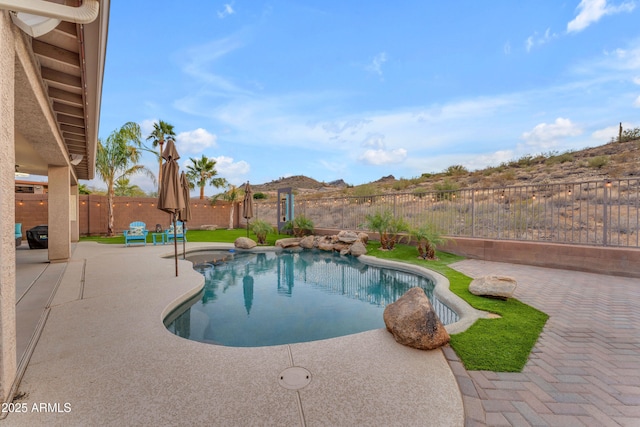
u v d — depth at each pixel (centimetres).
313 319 434
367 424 182
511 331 317
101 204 1469
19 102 320
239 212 1958
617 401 202
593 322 343
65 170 732
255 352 276
